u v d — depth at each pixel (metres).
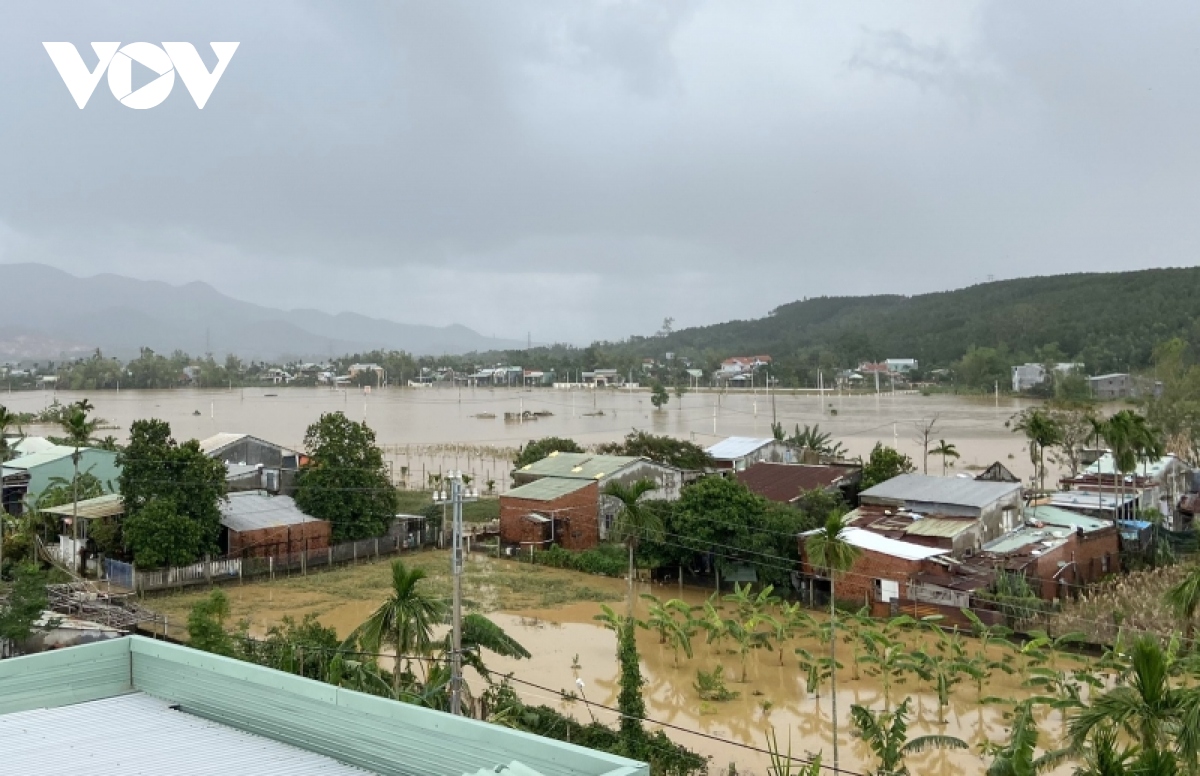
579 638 44.69
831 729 33.50
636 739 29.80
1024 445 119.25
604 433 148.62
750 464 83.56
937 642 42.91
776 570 51.47
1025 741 25.75
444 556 63.84
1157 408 100.00
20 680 17.80
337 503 61.66
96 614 42.09
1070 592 50.09
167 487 53.72
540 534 62.78
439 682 30.48
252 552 57.09
